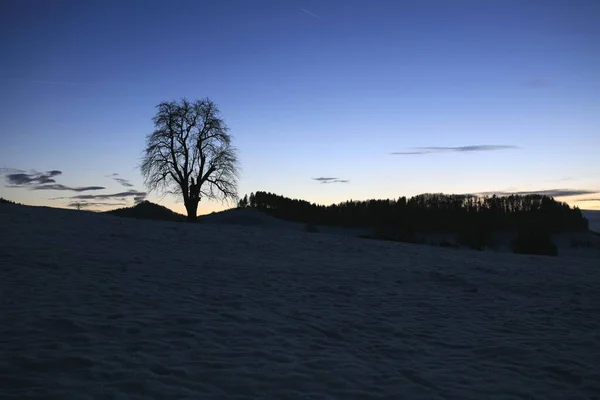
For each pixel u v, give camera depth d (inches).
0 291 418.0
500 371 306.2
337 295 524.4
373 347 343.9
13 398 217.2
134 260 639.1
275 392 249.4
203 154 2080.5
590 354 349.1
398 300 521.0
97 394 227.6
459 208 3754.9
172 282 519.8
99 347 293.6
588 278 773.9
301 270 672.4
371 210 4180.6
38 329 319.6
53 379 241.6
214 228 1186.6
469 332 400.8
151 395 232.2
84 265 570.6
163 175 2057.1
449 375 293.4
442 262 872.3
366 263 794.8
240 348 315.6
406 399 253.0
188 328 351.6
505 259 1013.2
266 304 454.6
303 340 346.6
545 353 346.0
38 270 519.5
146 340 315.0
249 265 681.0
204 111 2062.0
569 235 3412.9
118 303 409.7
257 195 4712.1
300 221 4303.6
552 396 268.7
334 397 249.1
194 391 241.6
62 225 957.8
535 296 593.9
